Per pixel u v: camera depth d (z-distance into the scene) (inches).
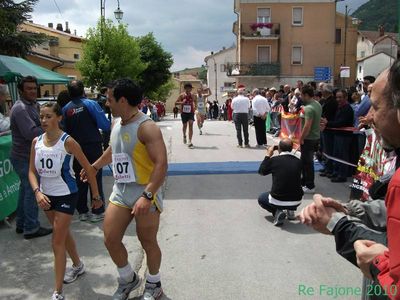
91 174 165.8
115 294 157.6
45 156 158.4
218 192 312.2
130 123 146.3
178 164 413.1
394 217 60.2
